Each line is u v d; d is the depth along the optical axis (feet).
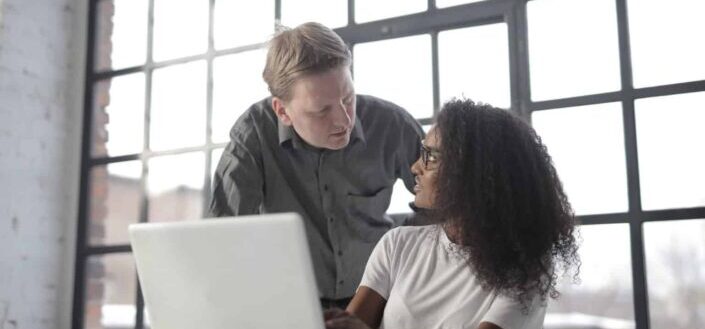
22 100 12.70
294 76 5.92
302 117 6.06
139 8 13.12
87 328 12.92
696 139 8.28
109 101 13.24
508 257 4.55
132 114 12.92
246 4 11.88
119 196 12.87
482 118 4.86
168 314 4.23
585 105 8.86
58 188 13.24
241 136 6.84
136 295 12.44
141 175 12.60
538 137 4.97
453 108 4.99
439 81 9.82
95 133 13.35
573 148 8.89
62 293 13.14
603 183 8.69
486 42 9.56
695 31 8.43
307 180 6.77
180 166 12.23
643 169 8.52
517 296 4.52
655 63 8.61
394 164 7.04
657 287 8.30
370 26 10.36
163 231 4.03
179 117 12.36
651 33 8.67
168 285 4.14
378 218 6.92
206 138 11.99
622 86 8.68
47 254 12.96
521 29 9.27
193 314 4.10
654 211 8.32
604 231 8.61
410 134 7.11
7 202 12.36
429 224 5.22
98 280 12.93
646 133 8.54
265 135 6.81
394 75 10.16
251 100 11.68
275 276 3.68
